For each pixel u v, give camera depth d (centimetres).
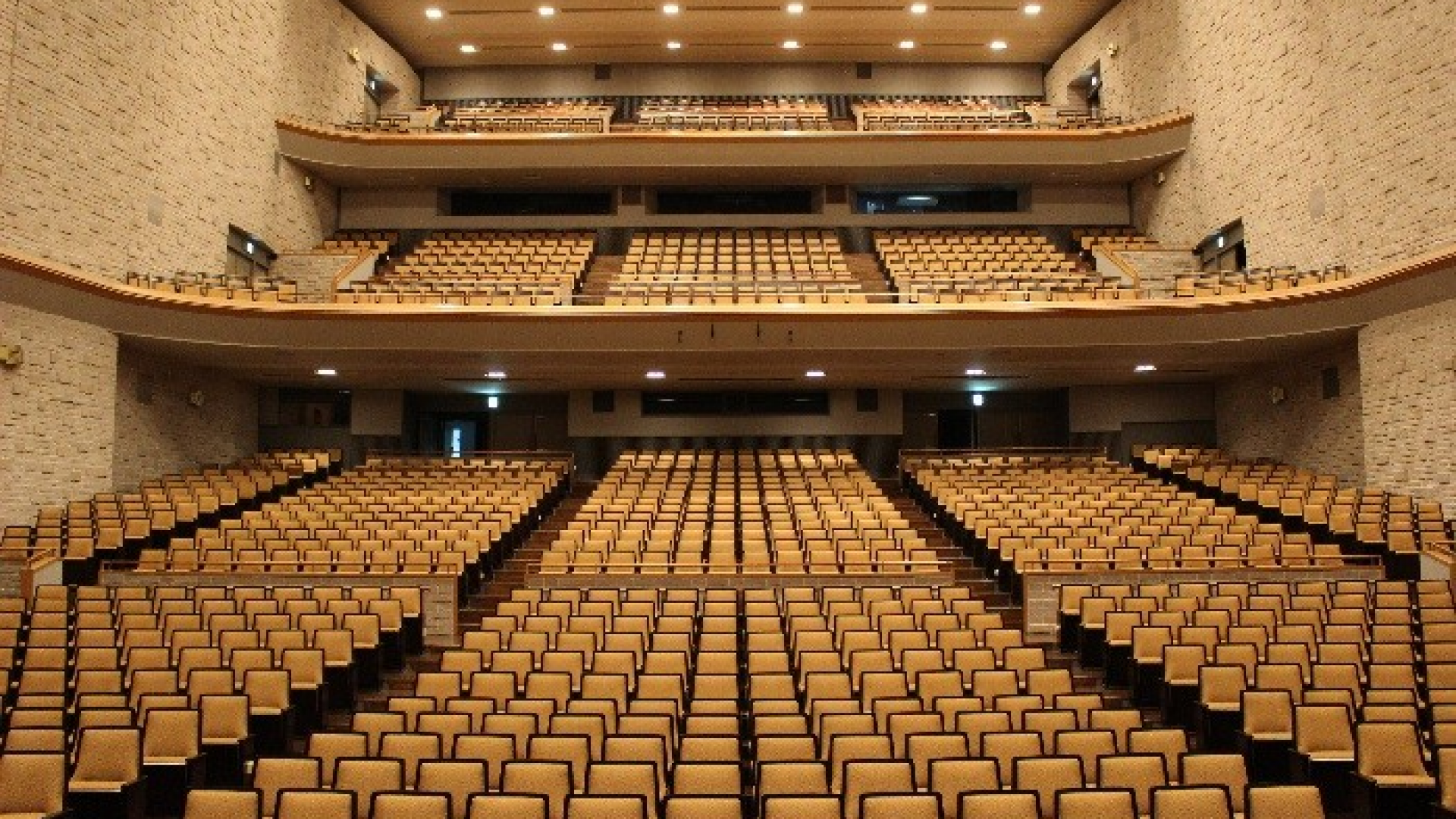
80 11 1210
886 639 805
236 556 1070
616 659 748
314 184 1852
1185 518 1192
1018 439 1822
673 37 2158
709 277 1694
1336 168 1306
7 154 1099
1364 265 1252
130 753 569
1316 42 1347
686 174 1923
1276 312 1306
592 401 1770
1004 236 1903
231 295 1363
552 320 1397
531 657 750
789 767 507
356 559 1076
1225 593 920
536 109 2173
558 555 1088
